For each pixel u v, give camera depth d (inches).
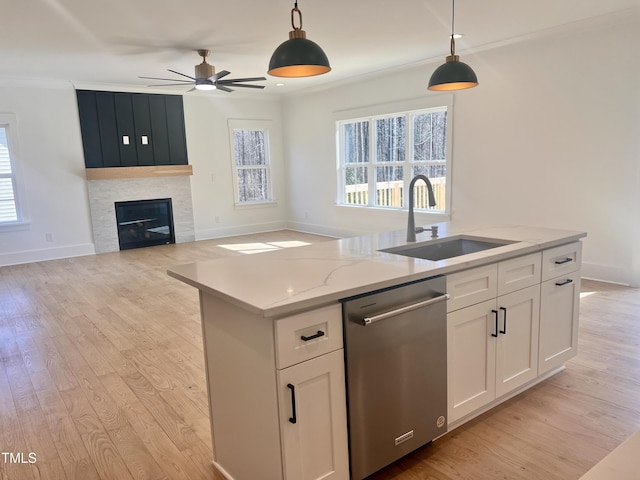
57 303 183.5
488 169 219.0
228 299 64.3
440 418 82.1
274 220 359.9
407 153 259.1
